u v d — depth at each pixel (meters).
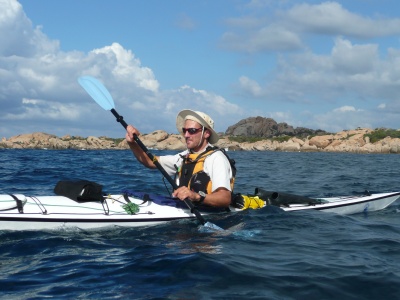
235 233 4.76
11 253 3.97
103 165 19.20
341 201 6.61
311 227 5.19
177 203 5.45
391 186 11.74
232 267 3.56
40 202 4.85
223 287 3.19
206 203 5.05
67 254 3.96
